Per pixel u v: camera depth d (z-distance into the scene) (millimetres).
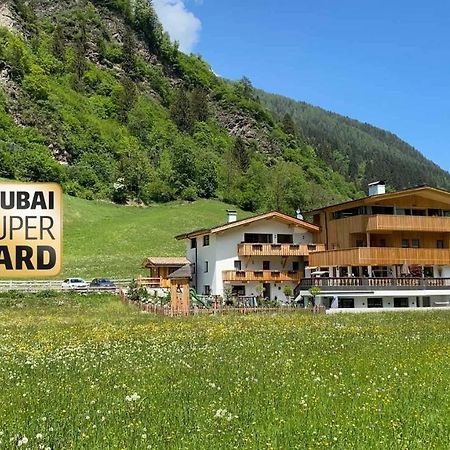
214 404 13648
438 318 42750
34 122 199875
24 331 34656
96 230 117938
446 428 11328
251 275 64000
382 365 19609
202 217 136125
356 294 55938
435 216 63094
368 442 10344
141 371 19031
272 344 26422
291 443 10344
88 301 59625
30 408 13883
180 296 48188
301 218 72250
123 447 10234
